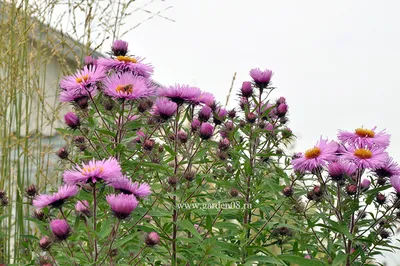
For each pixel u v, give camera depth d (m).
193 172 0.83
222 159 0.85
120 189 0.72
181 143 0.85
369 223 0.82
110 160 0.72
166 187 0.82
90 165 0.71
